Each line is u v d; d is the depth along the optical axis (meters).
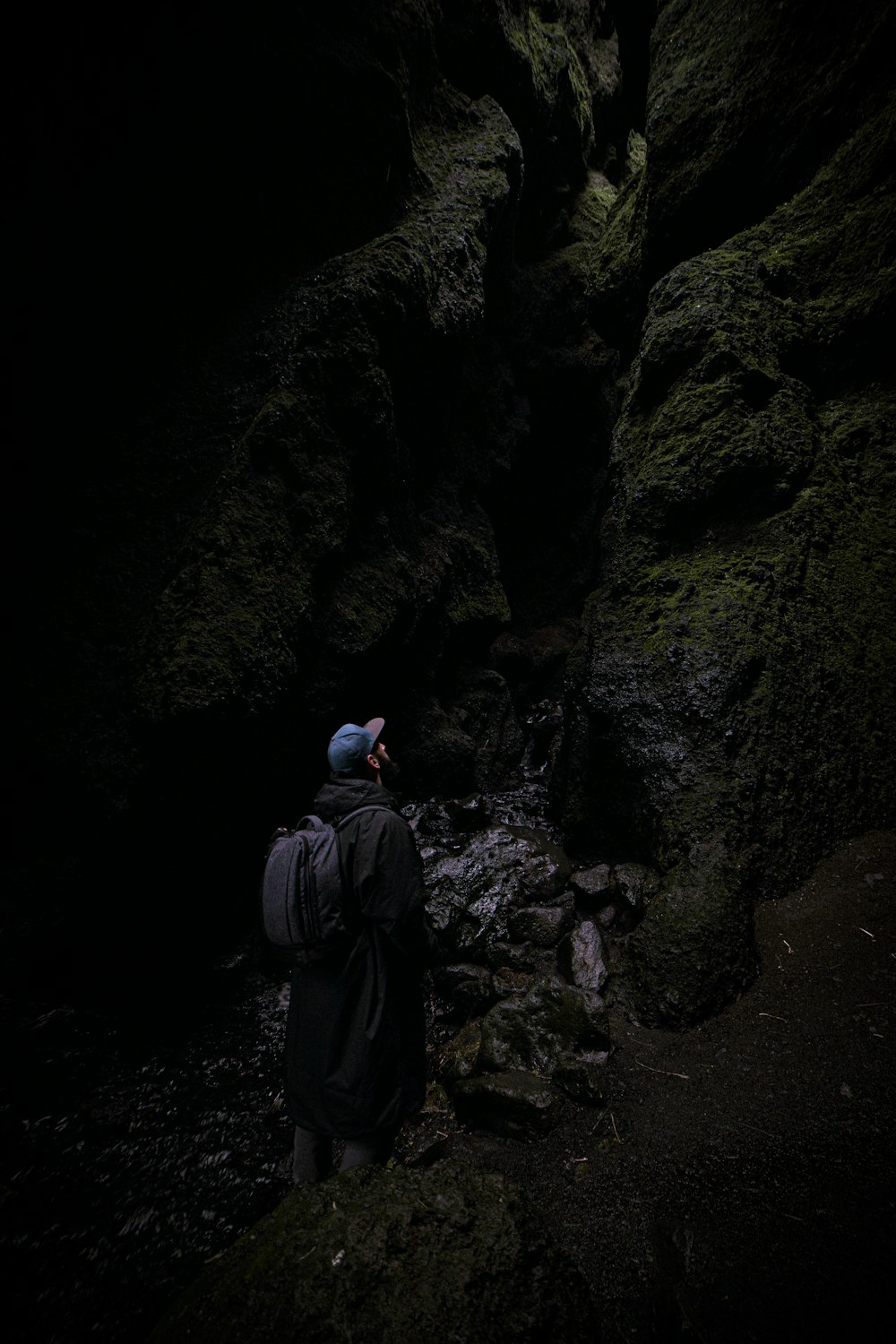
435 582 6.32
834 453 4.80
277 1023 3.87
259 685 4.27
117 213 5.38
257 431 4.85
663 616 4.52
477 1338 1.56
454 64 8.26
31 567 4.59
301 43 6.16
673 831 3.78
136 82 5.17
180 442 5.30
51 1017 3.77
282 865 2.28
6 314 4.73
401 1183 1.92
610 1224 2.20
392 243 5.85
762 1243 2.02
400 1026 2.28
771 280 5.29
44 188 4.85
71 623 4.49
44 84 4.66
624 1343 1.83
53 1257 2.49
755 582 4.31
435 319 6.19
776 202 5.86
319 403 5.11
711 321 4.96
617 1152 2.49
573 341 9.62
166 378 5.52
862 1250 1.93
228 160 5.95
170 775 4.05
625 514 5.16
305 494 4.92
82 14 4.73
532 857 4.63
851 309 4.98
